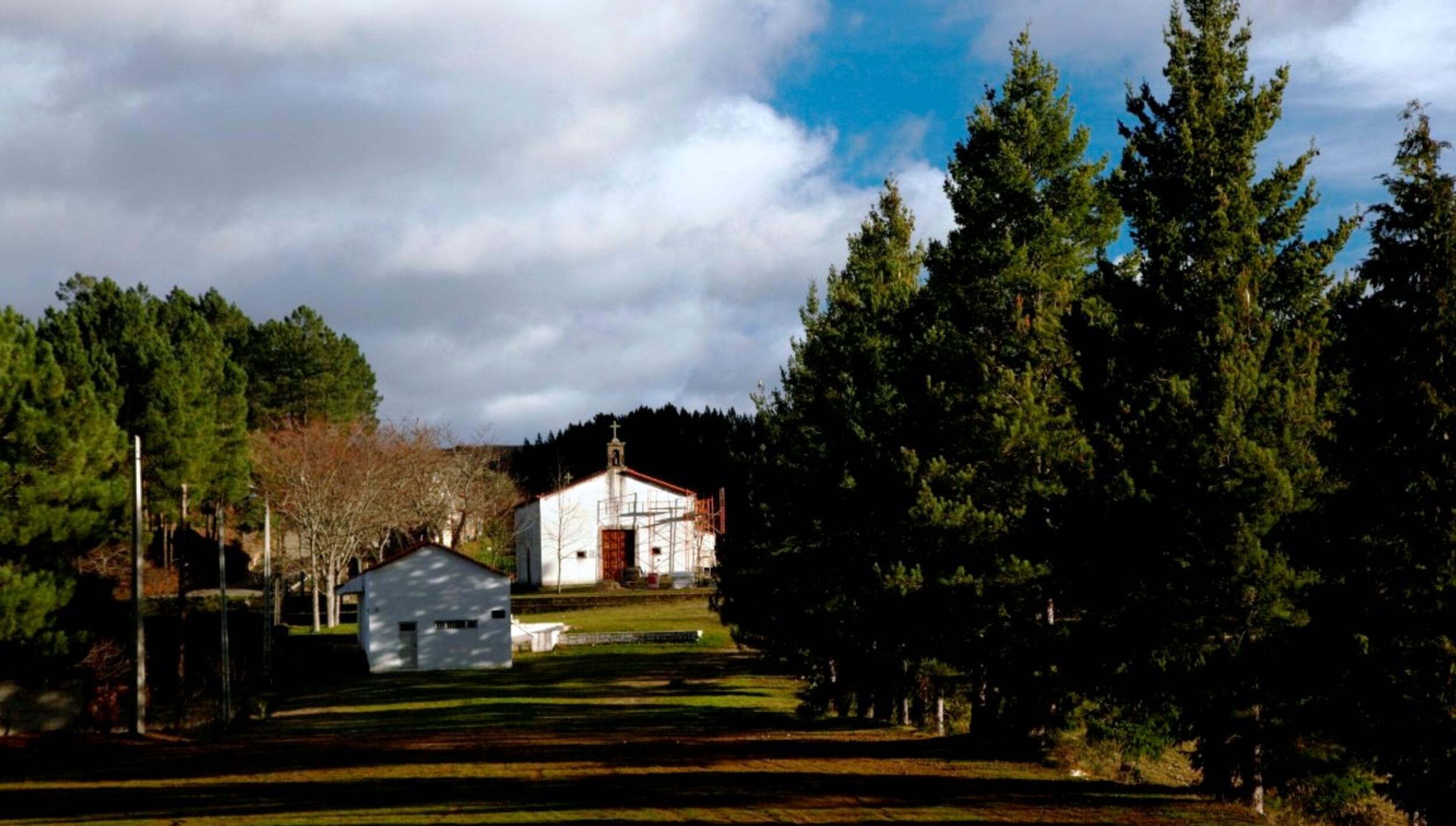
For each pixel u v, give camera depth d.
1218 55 24.75
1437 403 18.34
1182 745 30.92
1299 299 24.31
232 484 78.06
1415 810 18.09
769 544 40.50
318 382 108.69
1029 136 30.80
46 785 25.14
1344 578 19.11
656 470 135.25
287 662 61.31
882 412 33.12
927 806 20.31
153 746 34.06
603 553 103.88
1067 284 28.92
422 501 93.88
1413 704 17.61
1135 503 21.41
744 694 49.94
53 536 36.31
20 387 37.25
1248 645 20.16
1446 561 18.17
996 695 30.30
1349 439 19.33
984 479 28.95
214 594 75.44
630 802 20.95
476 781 24.05
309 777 25.31
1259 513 20.47
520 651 70.56
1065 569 23.70
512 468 139.50
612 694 50.59
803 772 24.59
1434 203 18.77
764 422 44.47
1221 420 20.70
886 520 31.11
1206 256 23.94
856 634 34.22
